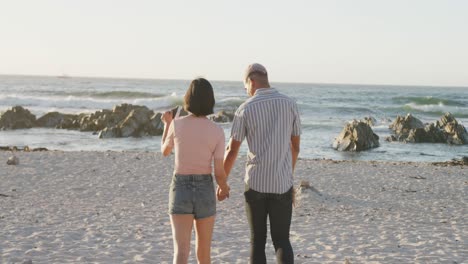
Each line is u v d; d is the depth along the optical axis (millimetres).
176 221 4211
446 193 12641
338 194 12094
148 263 6301
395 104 58438
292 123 4445
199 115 4281
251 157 4430
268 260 6531
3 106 49844
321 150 26047
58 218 8945
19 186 12219
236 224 8766
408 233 8297
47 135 31078
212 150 4273
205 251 4430
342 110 48906
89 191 11844
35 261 6285
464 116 46625
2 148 21219
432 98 58406
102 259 6438
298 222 9086
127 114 34438
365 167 17016
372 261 6555
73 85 117062
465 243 7633
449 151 26297
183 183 4211
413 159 23391
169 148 4375
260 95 4406
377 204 11070
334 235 8070
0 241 7219
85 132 33281
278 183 4367
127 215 9359
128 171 14711
